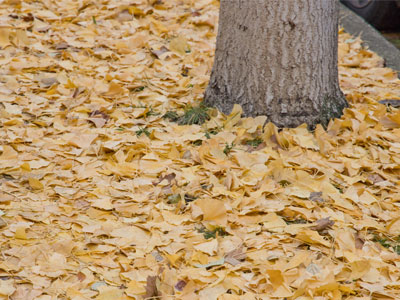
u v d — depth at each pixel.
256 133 7.45
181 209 6.08
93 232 5.71
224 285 5.04
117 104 8.22
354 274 5.18
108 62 9.43
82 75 8.92
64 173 6.61
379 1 13.26
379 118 7.89
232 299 4.89
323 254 5.53
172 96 8.51
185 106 8.19
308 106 7.60
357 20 12.10
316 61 7.51
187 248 5.50
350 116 7.85
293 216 6.08
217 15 11.27
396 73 9.61
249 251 5.49
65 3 11.47
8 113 7.70
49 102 8.16
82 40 10.02
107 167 6.73
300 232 5.66
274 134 7.27
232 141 7.23
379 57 10.30
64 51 9.45
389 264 5.41
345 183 6.64
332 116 7.77
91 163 6.82
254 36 7.46
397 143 7.40
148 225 5.78
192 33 10.69
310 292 4.91
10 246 5.46
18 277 5.10
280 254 5.48
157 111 8.12
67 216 5.93
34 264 5.25
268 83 7.52
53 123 7.67
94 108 7.96
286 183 6.58
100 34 10.28
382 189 6.54
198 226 5.90
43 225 5.80
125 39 10.16
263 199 6.18
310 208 6.14
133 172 6.66
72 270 5.22
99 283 5.13
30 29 10.30
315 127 7.64
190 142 7.35
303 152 7.17
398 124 7.81
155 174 6.65
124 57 9.57
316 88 7.59
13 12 10.78
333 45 7.71
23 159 6.81
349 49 10.64
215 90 8.00
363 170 6.93
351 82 9.13
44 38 9.98
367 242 5.70
